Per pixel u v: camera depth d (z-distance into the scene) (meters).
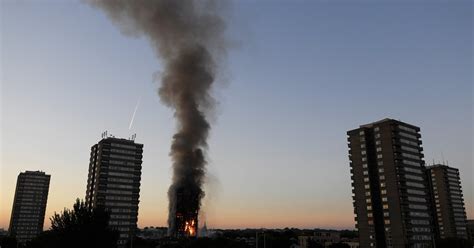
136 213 190.00
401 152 160.00
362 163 164.88
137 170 197.62
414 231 150.00
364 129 168.12
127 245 133.50
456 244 158.12
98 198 184.62
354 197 164.38
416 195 158.00
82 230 68.12
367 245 153.88
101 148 193.25
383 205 156.00
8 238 174.25
